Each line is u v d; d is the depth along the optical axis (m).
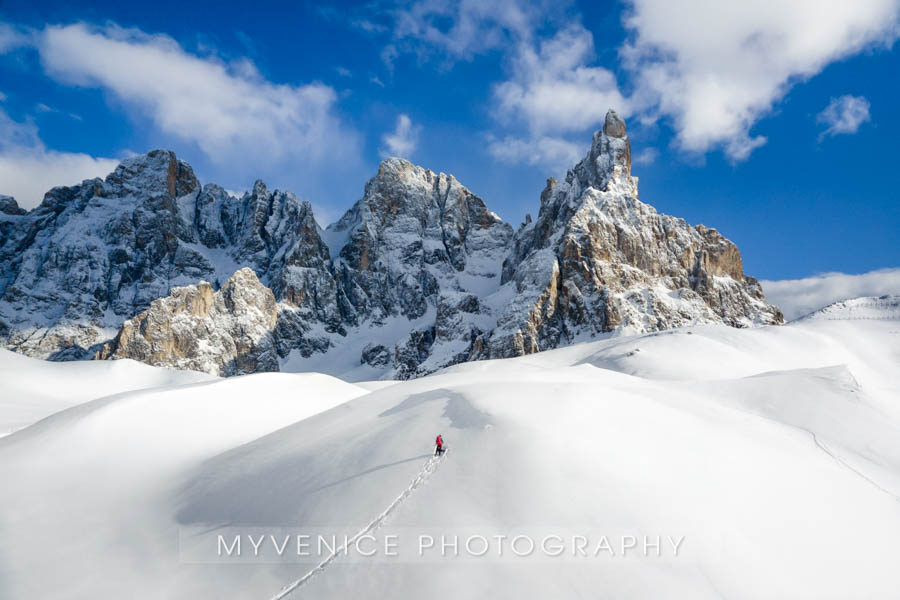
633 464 32.28
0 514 37.16
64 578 29.22
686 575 23.91
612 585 22.86
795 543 28.14
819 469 39.03
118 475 44.00
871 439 54.88
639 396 47.72
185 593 26.12
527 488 28.83
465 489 29.12
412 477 31.17
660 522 27.02
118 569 29.55
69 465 44.97
